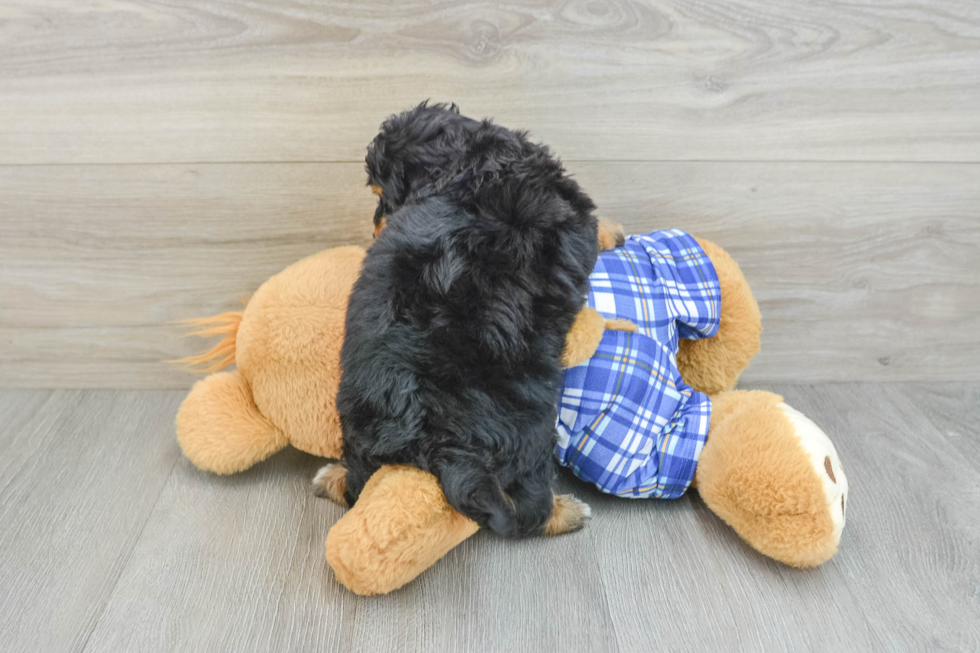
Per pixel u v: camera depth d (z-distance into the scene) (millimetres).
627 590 792
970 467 1018
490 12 942
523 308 692
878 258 1140
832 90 1014
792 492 766
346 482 834
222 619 749
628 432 861
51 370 1172
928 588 802
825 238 1121
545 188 718
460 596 780
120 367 1175
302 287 890
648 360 865
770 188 1078
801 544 773
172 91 971
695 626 746
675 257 970
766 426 823
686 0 949
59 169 1013
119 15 925
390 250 724
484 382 695
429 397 696
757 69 995
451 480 687
